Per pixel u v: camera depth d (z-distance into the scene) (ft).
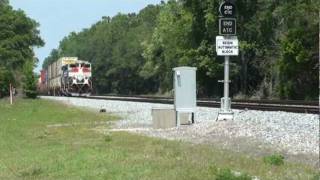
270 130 88.99
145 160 62.75
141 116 159.43
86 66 419.33
